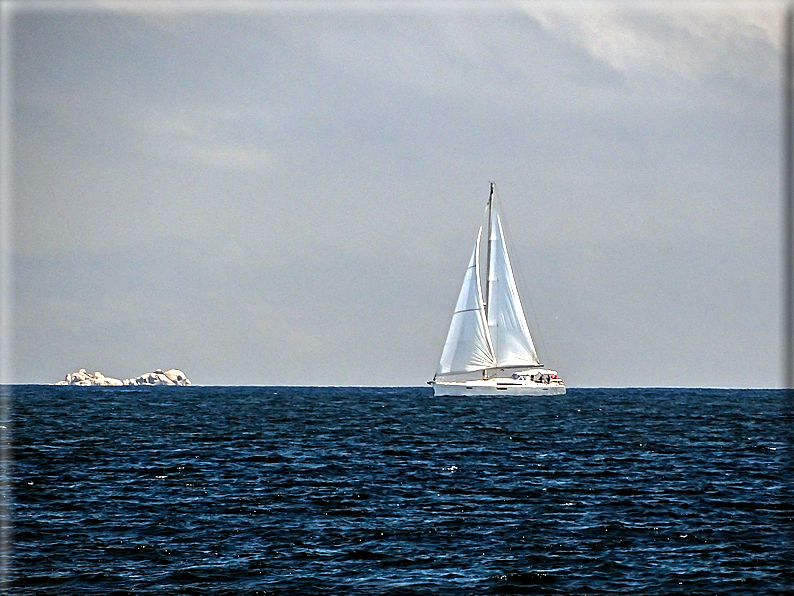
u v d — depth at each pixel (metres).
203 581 90.25
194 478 147.62
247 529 110.19
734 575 92.56
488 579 91.06
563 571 93.62
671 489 138.38
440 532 108.88
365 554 99.31
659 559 97.81
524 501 127.94
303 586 88.88
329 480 146.00
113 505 124.19
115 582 89.94
